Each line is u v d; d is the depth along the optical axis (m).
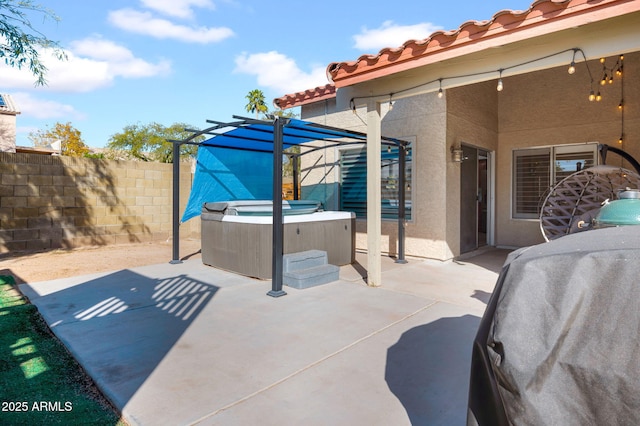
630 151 7.11
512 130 8.53
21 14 6.77
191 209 7.73
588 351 1.29
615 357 1.25
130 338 3.53
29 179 8.20
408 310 4.36
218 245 6.68
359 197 8.66
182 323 3.93
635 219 2.40
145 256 7.97
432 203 7.30
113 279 5.82
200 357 3.14
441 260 7.16
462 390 2.65
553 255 1.50
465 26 4.04
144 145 25.84
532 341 1.36
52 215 8.53
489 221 8.79
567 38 3.80
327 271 5.68
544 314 1.39
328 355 3.19
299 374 2.86
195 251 8.75
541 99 8.12
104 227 9.33
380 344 3.41
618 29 3.56
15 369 2.95
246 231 6.05
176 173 7.20
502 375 1.38
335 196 9.03
